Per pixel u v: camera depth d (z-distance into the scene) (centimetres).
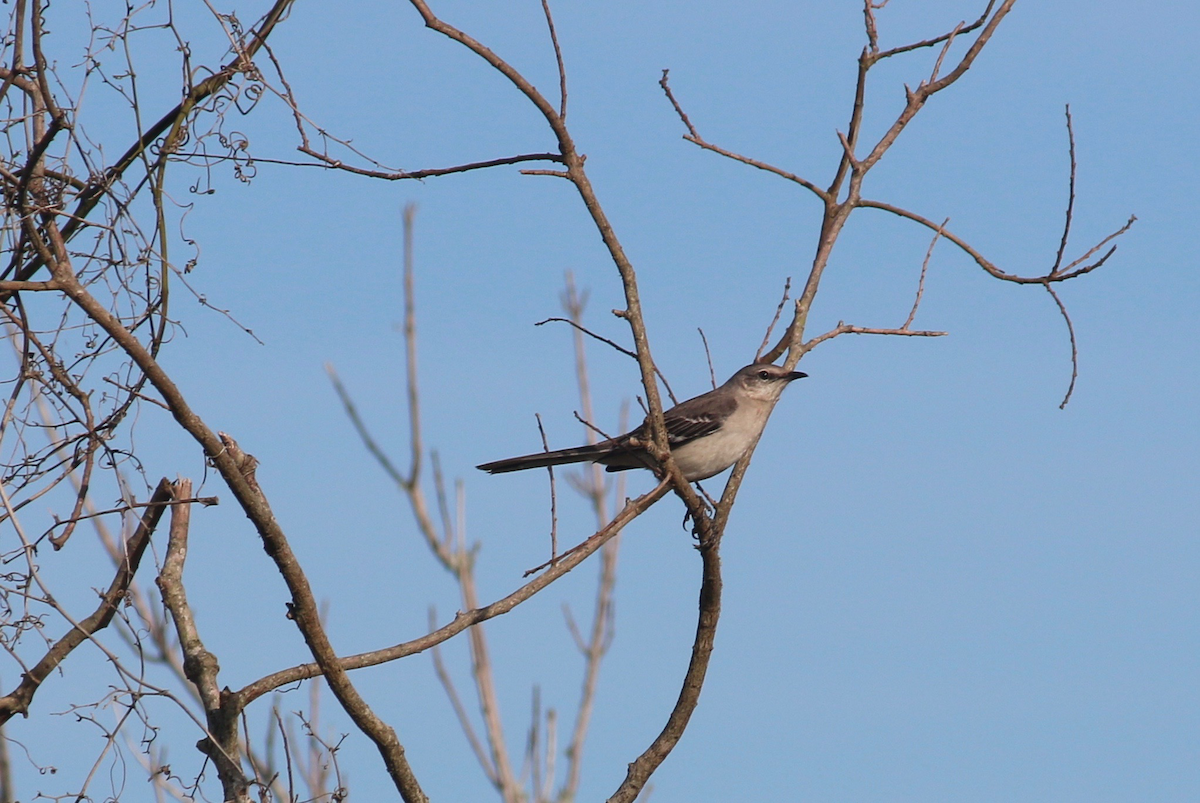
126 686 846
